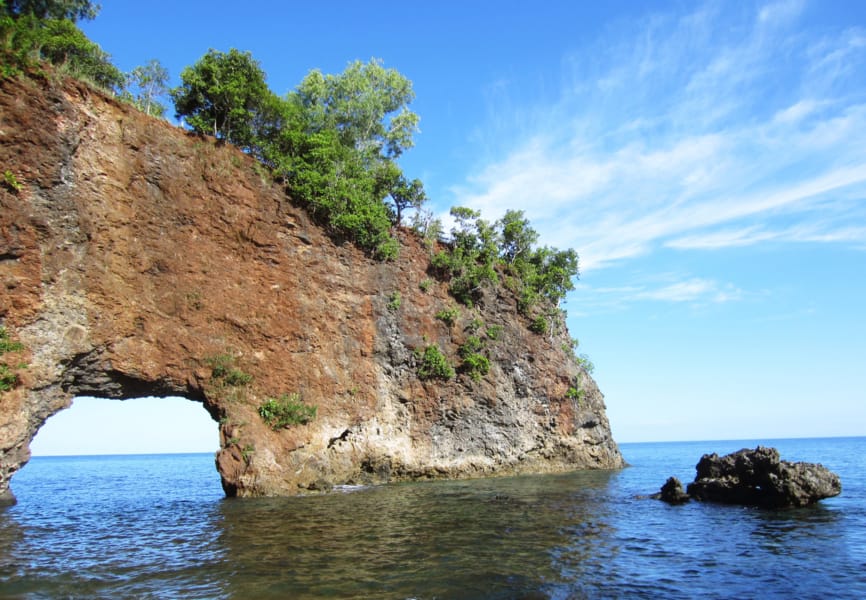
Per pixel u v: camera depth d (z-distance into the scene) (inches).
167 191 1072.2
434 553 561.6
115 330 965.2
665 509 893.2
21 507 995.3
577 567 520.1
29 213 869.2
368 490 1143.0
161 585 446.3
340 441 1254.9
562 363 1792.6
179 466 3878.0
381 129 1867.6
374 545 594.9
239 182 1196.5
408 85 1910.7
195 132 1163.9
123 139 1019.9
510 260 1904.5
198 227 1111.0
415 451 1387.8
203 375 1064.2
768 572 519.2
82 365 935.0
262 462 1036.5
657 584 473.4
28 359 858.8
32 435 886.4
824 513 853.8
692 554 585.9
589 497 1037.2
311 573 482.6
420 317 1480.1
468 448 1494.8
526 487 1218.0
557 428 1723.7
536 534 669.9
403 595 425.4
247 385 1114.7
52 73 928.9
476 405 1525.6
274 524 719.1
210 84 1216.2
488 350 1593.3
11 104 861.8
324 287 1307.8
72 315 913.5
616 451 1989.4
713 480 1008.2
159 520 781.3
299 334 1226.0
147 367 999.0
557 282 1943.9
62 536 665.0
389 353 1397.6
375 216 1418.6
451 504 917.2
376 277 1423.5
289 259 1250.0
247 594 423.8
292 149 1336.1
